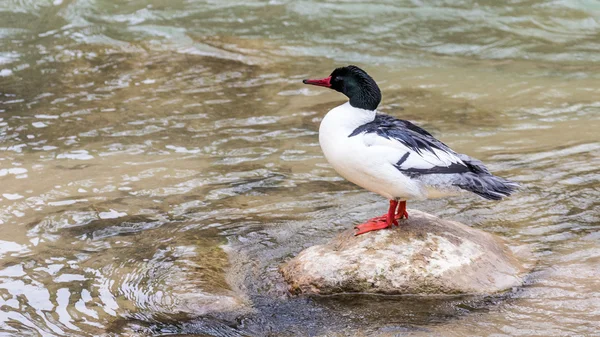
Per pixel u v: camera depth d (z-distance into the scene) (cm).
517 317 591
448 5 1568
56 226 775
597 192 830
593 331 567
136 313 617
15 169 911
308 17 1520
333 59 1341
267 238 751
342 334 582
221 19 1501
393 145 609
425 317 598
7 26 1434
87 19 1470
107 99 1148
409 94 1186
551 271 664
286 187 872
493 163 919
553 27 1481
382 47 1399
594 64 1316
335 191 861
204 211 813
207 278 671
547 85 1219
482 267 646
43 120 1065
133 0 1571
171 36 1414
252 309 623
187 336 585
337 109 646
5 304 629
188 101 1145
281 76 1258
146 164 931
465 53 1378
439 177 608
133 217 798
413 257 639
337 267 638
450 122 1069
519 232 750
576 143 976
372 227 666
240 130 1040
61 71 1257
